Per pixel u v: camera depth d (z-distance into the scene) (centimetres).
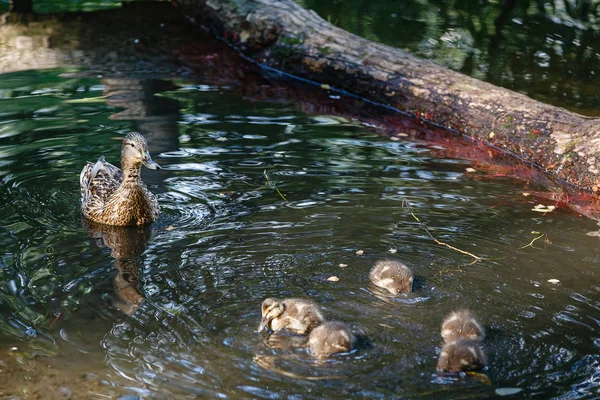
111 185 877
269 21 1470
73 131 1077
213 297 656
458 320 598
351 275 696
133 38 1606
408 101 1245
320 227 797
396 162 1013
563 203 909
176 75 1379
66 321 618
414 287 676
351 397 520
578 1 1964
